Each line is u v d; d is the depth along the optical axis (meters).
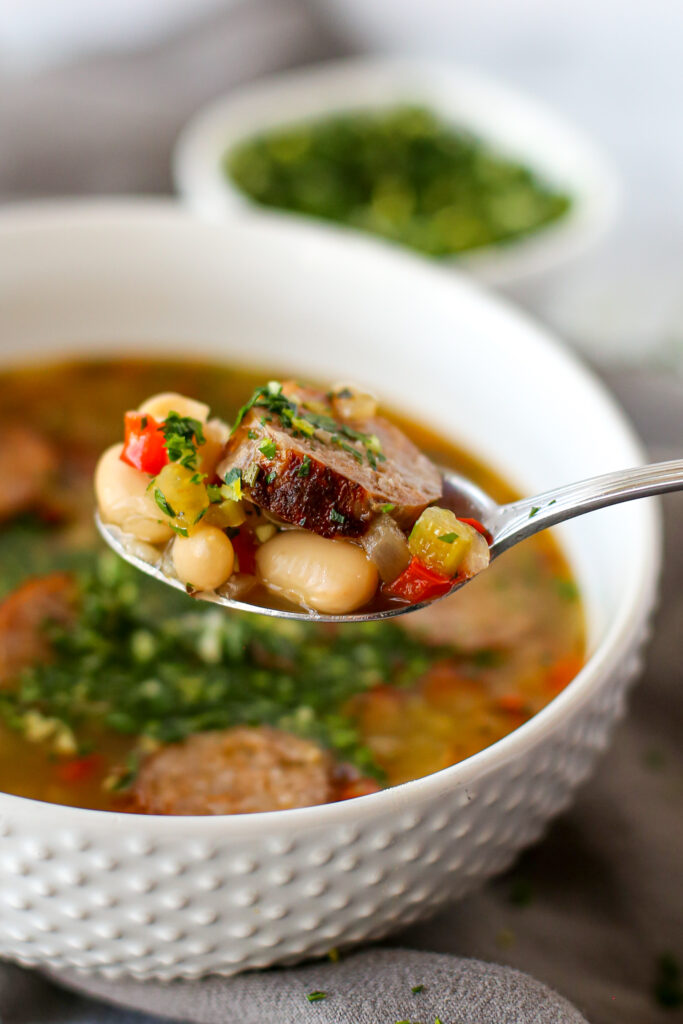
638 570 0.28
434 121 0.52
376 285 0.35
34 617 0.30
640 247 0.54
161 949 0.25
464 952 0.28
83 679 0.30
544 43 0.67
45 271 0.35
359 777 0.28
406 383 0.35
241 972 0.26
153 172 0.51
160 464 0.27
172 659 0.30
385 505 0.26
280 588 0.26
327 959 0.27
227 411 0.35
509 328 0.33
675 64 0.66
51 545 0.32
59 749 0.28
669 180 0.60
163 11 0.60
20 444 0.34
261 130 0.50
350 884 0.25
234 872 0.24
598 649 0.26
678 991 0.28
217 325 0.36
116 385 0.36
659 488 0.26
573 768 0.27
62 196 0.49
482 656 0.31
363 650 0.31
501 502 0.33
